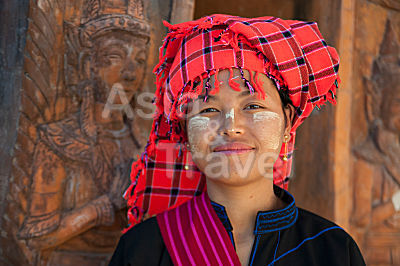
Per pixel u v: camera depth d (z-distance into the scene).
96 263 1.34
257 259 0.81
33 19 1.26
